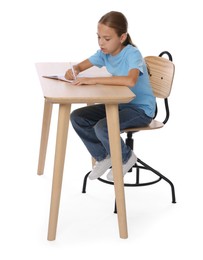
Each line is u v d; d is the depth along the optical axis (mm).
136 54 3924
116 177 3746
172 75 4078
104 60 4137
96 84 3814
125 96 3559
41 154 4539
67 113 3629
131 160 3947
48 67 4285
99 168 4016
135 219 4023
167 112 4172
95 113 4055
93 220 4012
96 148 4016
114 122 3664
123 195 3770
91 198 4293
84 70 4219
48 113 4434
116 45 3932
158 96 4195
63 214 4074
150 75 4262
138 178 4344
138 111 4004
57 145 3670
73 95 3547
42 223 3959
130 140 4168
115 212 4102
